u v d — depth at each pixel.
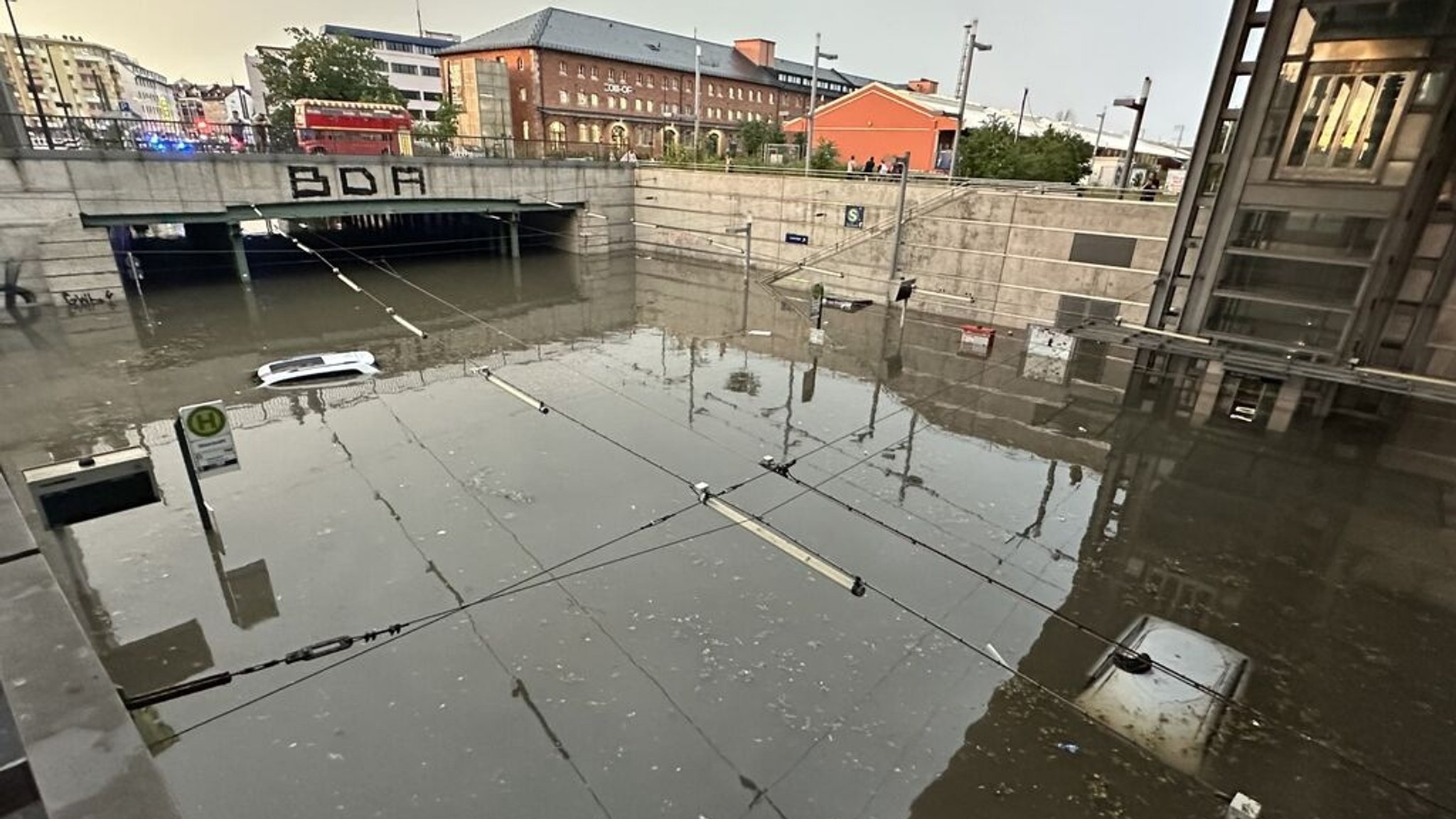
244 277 21.98
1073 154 30.42
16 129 17.91
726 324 19.77
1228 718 6.43
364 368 14.62
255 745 5.82
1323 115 11.03
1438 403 12.79
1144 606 7.98
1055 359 16.61
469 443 11.35
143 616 7.30
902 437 12.23
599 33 60.03
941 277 20.89
